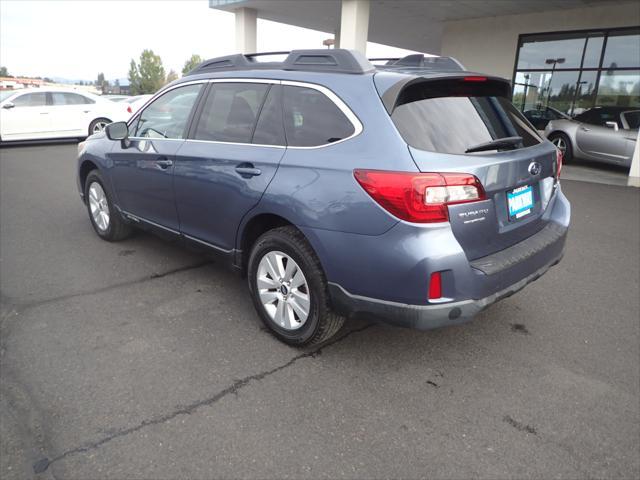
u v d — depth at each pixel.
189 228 3.70
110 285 3.98
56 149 12.78
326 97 2.79
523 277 2.72
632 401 2.61
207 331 3.26
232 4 14.04
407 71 2.80
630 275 4.40
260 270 3.12
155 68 83.06
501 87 3.06
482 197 2.47
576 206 7.09
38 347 3.02
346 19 11.97
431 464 2.15
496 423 2.42
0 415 2.40
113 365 2.85
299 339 2.97
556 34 13.53
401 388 2.69
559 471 2.13
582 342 3.21
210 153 3.34
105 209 4.91
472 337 3.25
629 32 12.27
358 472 2.10
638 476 2.11
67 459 2.13
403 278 2.38
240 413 2.46
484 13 14.06
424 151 2.39
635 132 9.59
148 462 2.13
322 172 2.63
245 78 3.33
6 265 4.38
